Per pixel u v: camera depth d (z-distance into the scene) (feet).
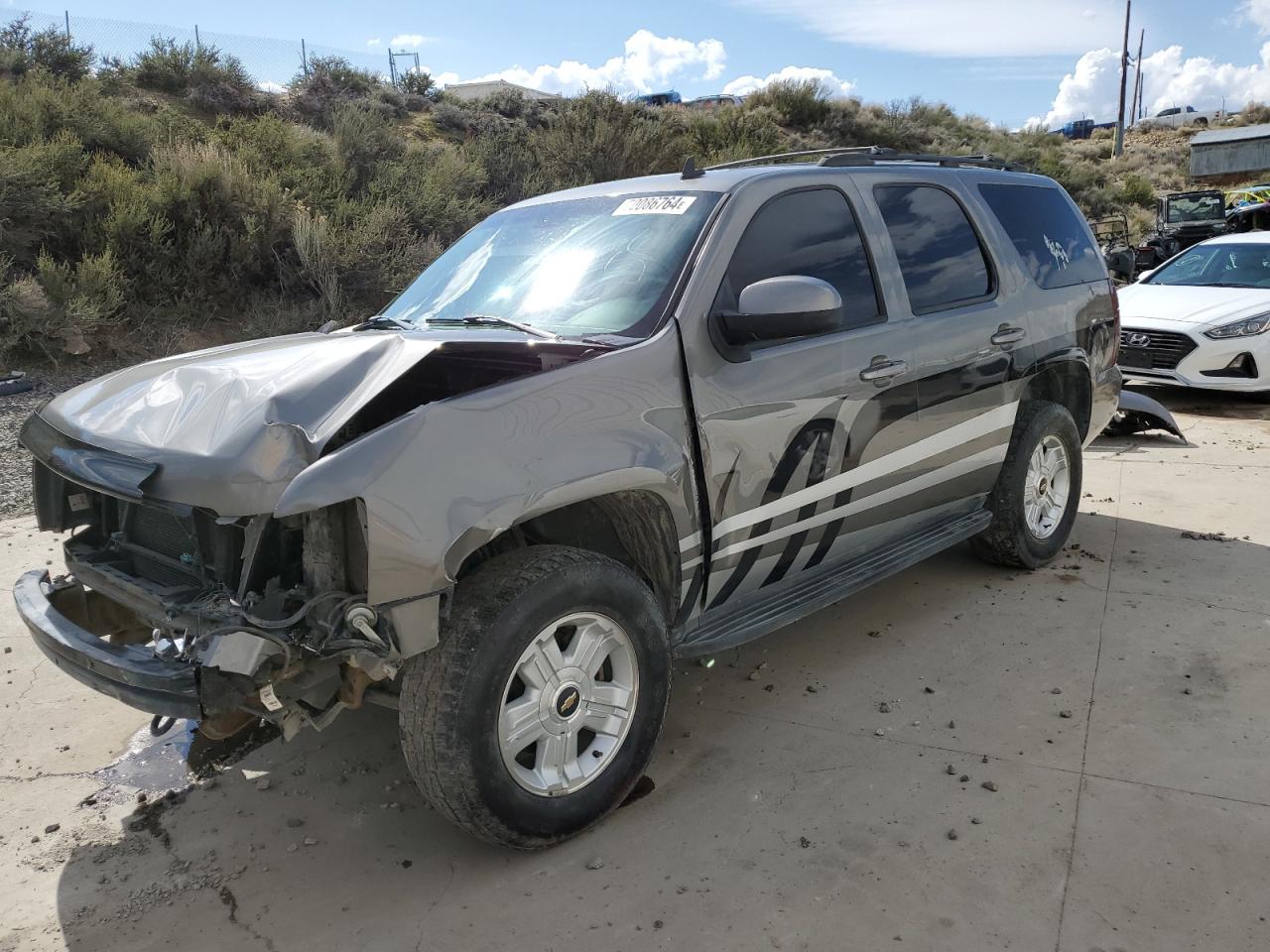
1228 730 10.88
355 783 10.66
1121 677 12.30
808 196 12.12
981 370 13.93
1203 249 34.99
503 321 10.82
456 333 9.98
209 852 9.50
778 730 11.41
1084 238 17.25
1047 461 16.11
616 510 10.06
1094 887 8.40
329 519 7.89
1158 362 30.17
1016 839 9.10
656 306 10.40
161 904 8.74
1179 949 7.65
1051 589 15.39
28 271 36.52
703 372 10.28
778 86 97.66
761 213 11.44
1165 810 9.45
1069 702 11.73
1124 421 25.95
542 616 8.70
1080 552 17.02
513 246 12.62
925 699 12.00
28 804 10.38
